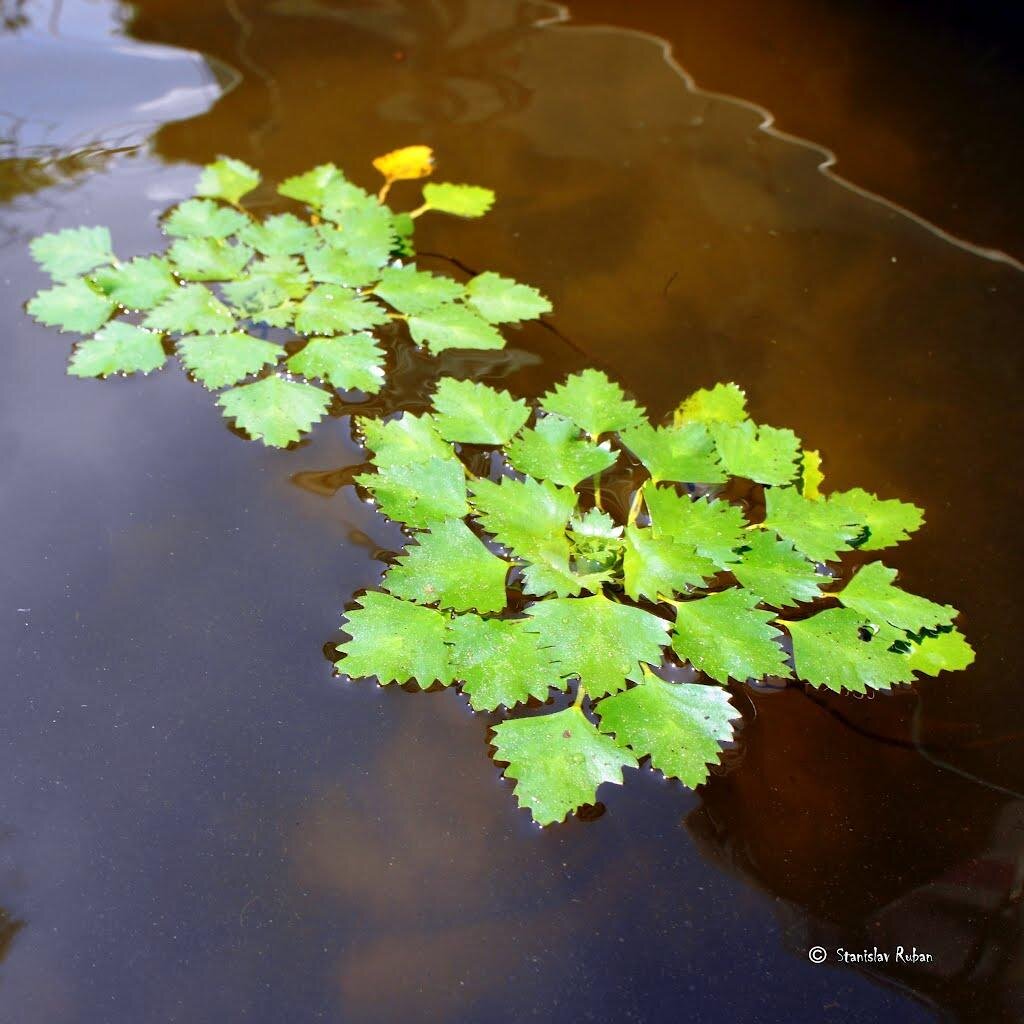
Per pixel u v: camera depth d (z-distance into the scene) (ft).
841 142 4.34
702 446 3.65
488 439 3.65
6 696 3.37
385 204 4.09
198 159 4.16
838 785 3.37
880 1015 3.20
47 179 4.09
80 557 3.51
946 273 4.06
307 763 3.34
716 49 4.62
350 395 3.75
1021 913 3.27
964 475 3.73
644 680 3.41
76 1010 3.15
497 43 4.55
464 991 3.18
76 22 4.48
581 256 4.03
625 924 3.24
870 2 4.97
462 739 3.37
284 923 3.22
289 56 4.45
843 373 3.87
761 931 3.24
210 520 3.57
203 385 3.76
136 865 3.25
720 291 3.99
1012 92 4.52
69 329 3.81
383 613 3.43
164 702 3.38
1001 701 3.47
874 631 3.50
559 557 3.49
